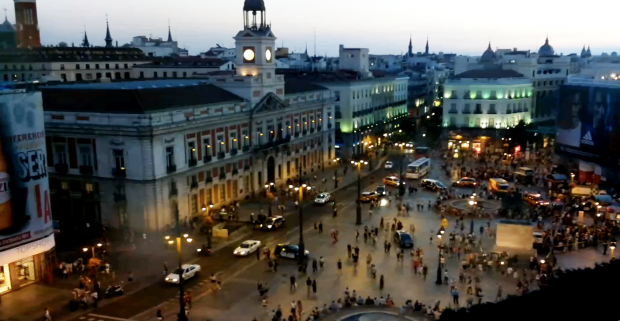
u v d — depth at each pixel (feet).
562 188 276.21
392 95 487.61
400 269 175.73
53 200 228.22
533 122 453.58
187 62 510.17
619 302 69.82
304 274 172.76
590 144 293.23
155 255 192.85
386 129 469.16
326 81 395.75
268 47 284.00
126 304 151.94
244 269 178.19
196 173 232.94
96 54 506.89
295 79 369.50
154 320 141.69
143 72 502.79
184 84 269.03
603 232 201.05
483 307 78.38
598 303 70.44
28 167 158.20
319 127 346.74
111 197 215.51
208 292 160.04
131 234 210.59
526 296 76.95
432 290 158.81
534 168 342.03
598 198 241.35
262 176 282.36
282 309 147.54
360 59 472.85
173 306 150.20
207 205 240.32
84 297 151.53
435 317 136.77
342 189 295.07
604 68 439.22
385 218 236.63
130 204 212.02
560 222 219.41
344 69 466.70
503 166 352.69
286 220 234.99
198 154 234.17
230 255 191.62
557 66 502.79
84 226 218.59
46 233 165.68
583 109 297.12
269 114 284.61
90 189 220.43
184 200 225.97
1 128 150.61
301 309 143.95
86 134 214.48
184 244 203.82
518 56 538.88
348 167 359.25
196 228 223.51
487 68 483.10
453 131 425.69
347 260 184.85
